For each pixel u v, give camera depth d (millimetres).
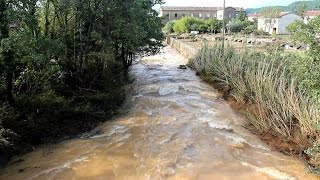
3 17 11289
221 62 21281
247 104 15977
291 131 12180
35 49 11930
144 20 20672
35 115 12477
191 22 75875
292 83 12523
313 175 10008
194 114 15523
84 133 12969
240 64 18562
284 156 11219
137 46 21781
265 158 11070
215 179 9727
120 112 15531
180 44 44812
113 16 16203
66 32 15570
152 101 17641
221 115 15430
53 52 13039
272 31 64438
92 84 16672
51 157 10961
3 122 10914
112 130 13312
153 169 10250
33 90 13195
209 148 11781
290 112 12273
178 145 11992
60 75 13977
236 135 12984
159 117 14992
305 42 10797
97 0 15539
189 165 10516
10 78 11852
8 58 11383
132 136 12750
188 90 20391
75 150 11492
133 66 31047
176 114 15516
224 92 19016
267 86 14211
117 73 20906
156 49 24891
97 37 15711
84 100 15047
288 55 16906
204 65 25250
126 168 10320
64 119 13375
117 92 17266
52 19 15938
